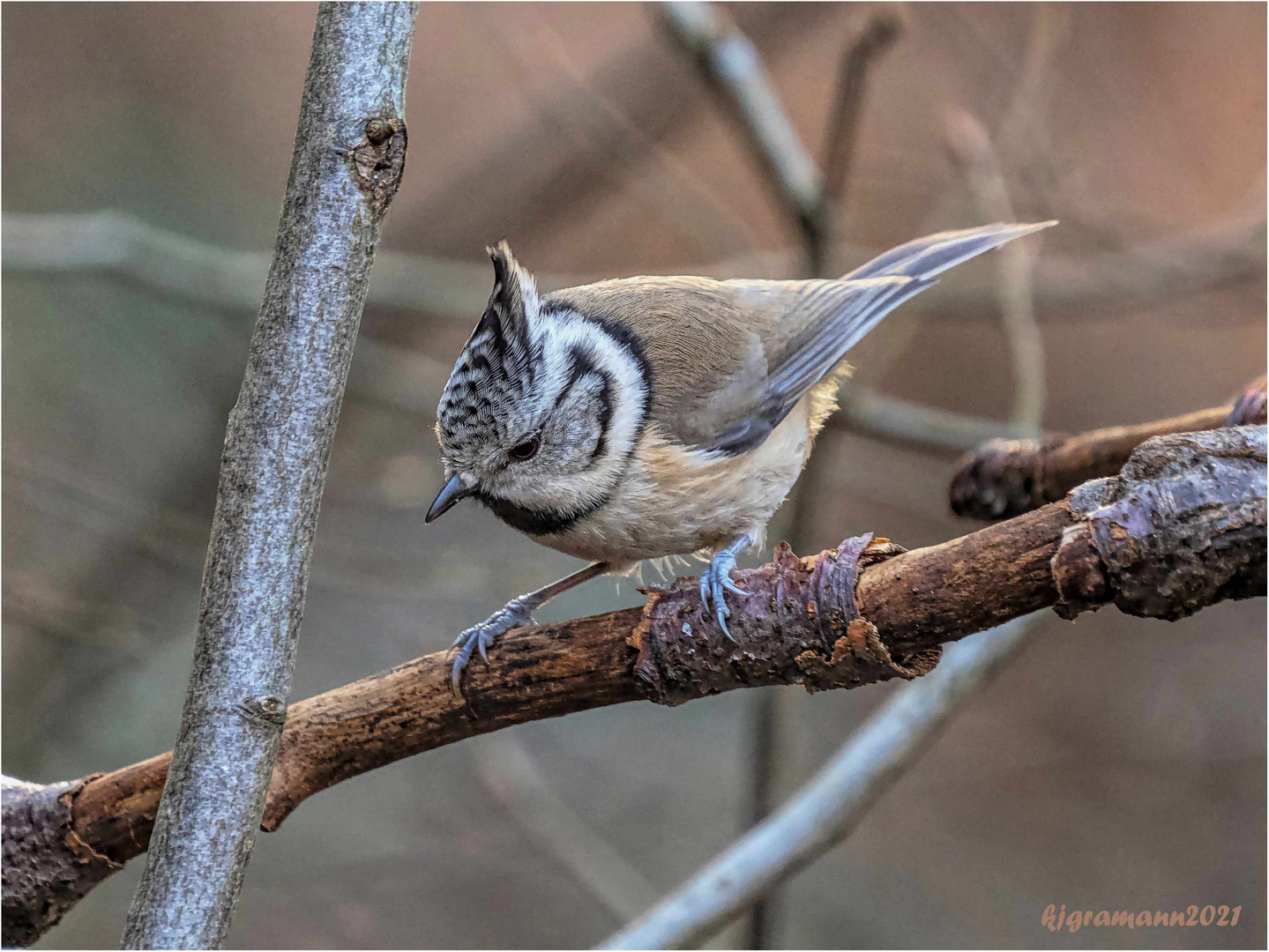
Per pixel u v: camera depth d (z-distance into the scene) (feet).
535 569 33.96
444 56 47.60
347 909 39.11
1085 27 42.42
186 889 10.58
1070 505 11.89
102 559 36.63
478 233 39.42
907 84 39.60
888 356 31.35
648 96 36.63
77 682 36.27
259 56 47.96
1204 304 42.29
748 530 19.74
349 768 14.24
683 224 35.78
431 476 36.45
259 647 10.91
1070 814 44.91
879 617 12.46
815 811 20.70
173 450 40.91
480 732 14.21
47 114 43.78
